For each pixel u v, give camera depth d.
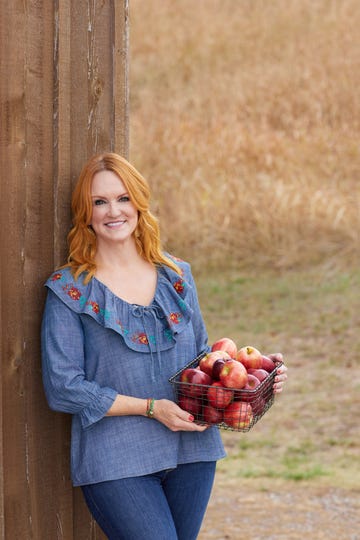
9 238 3.16
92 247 3.26
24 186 3.21
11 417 3.20
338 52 18.89
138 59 20.20
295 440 8.59
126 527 3.08
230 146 16.34
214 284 13.86
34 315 3.27
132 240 3.32
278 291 13.45
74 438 3.20
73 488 3.53
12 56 3.12
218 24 21.06
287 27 20.42
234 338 12.07
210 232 15.05
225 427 3.16
